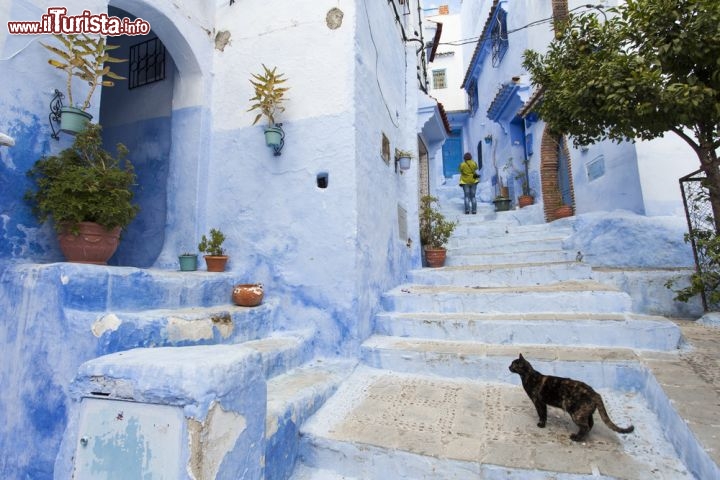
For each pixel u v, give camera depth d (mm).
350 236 4047
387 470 2430
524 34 10273
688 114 3424
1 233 2795
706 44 3225
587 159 7707
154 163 5336
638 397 3053
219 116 4840
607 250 6250
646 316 3930
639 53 3600
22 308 2715
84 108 3193
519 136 11359
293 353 3654
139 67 5633
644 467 2160
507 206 10938
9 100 2859
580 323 3793
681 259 5676
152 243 5188
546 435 2541
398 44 6797
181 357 1753
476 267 6344
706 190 4723
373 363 3873
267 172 4484
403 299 4832
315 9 4484
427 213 7430
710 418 2213
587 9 7516
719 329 4188
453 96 19688
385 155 5402
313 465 2619
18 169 2887
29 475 2566
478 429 2650
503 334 3996
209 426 1550
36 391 2611
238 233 4555
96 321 2545
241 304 3953
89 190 2887
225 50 4887
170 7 4320
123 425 1589
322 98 4320
